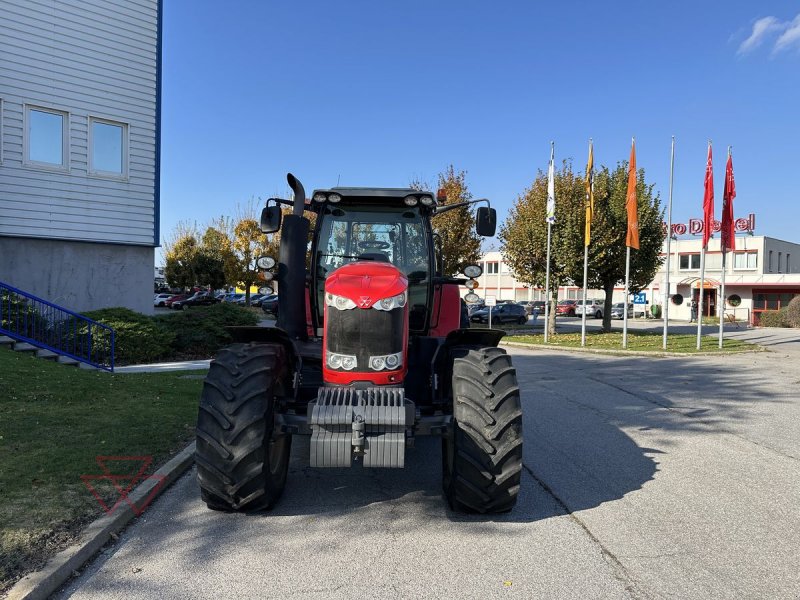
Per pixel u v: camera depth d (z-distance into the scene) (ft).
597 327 110.63
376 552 12.20
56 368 29.89
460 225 86.69
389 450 12.36
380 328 13.50
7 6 39.40
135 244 45.52
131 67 45.19
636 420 25.80
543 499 15.60
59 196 41.81
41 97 40.86
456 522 13.92
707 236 57.93
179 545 12.50
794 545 12.73
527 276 81.76
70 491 14.40
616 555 12.16
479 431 13.21
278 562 11.71
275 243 136.26
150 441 19.21
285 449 15.15
